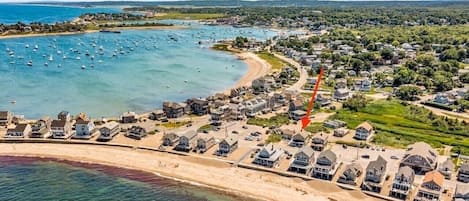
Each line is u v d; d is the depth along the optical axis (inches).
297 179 5541.3
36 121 7470.5
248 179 5551.2
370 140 6909.5
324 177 5531.5
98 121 7524.6
